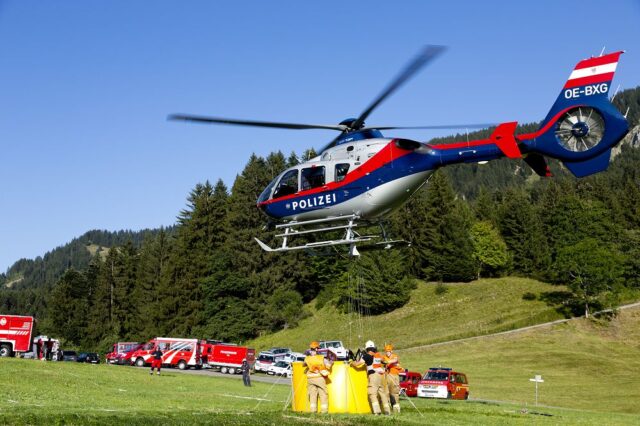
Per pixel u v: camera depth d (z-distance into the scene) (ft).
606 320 238.89
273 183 83.10
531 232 346.54
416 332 256.52
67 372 111.65
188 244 327.26
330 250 80.84
